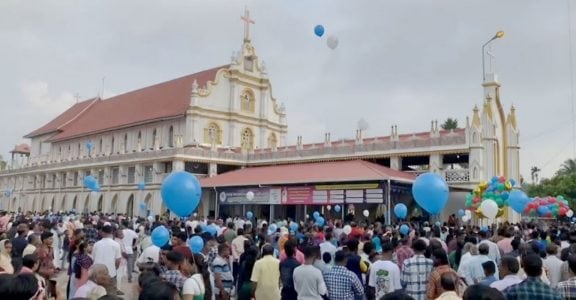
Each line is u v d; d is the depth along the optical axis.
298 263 9.66
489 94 41.00
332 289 8.65
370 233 18.30
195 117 58.19
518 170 41.38
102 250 12.05
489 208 20.78
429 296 8.30
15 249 12.22
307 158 48.09
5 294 4.44
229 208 50.03
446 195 14.17
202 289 7.97
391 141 41.69
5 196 90.75
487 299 4.70
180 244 10.73
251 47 65.56
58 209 72.56
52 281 8.70
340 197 36.72
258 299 9.69
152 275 7.04
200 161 51.81
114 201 60.81
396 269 9.62
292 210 46.44
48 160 86.56
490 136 37.69
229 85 62.81
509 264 7.81
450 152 38.16
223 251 10.98
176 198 11.29
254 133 64.31
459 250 12.75
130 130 67.75
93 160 65.50
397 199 39.12
